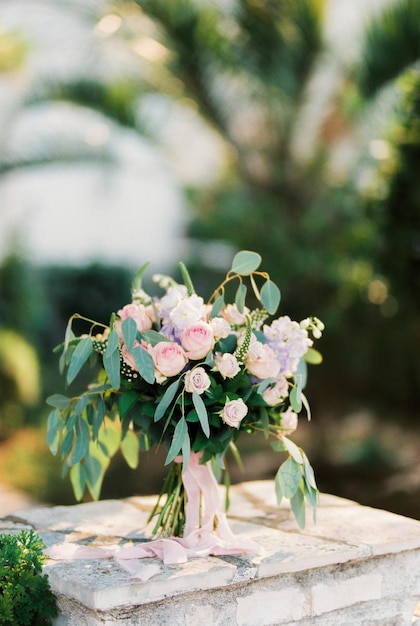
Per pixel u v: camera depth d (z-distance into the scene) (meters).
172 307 2.01
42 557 1.90
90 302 10.58
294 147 7.14
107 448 2.37
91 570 1.85
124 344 1.98
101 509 2.53
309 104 6.97
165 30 6.67
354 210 6.55
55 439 2.20
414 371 6.54
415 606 2.15
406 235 4.85
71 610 1.83
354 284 6.72
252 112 7.18
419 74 4.85
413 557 2.14
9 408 7.77
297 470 2.04
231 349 2.02
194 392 1.88
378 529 2.21
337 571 2.01
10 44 7.49
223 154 7.67
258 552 1.97
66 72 7.41
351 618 2.05
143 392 2.03
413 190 4.77
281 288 7.14
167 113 7.53
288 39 6.61
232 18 6.62
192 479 2.09
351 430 6.98
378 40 6.02
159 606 1.77
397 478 5.62
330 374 7.13
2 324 8.35
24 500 5.65
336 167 7.11
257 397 2.02
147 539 2.19
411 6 5.86
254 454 6.88
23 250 8.55
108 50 7.22
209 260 7.68
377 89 6.21
